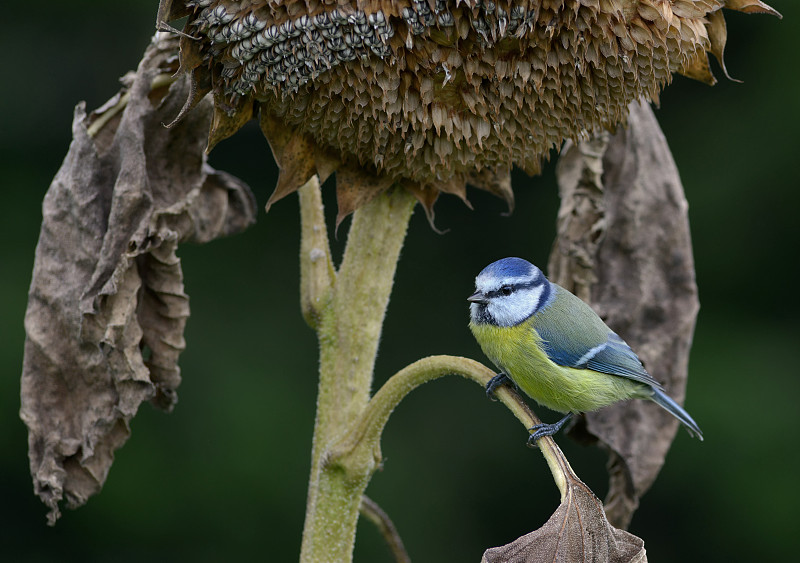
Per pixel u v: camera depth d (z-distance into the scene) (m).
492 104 4.46
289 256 13.49
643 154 6.53
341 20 4.05
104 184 5.53
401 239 5.18
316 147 4.80
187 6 4.21
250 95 4.57
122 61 12.98
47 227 5.47
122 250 5.30
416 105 4.37
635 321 6.59
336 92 4.32
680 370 6.62
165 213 5.36
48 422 5.40
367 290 5.14
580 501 3.98
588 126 4.85
